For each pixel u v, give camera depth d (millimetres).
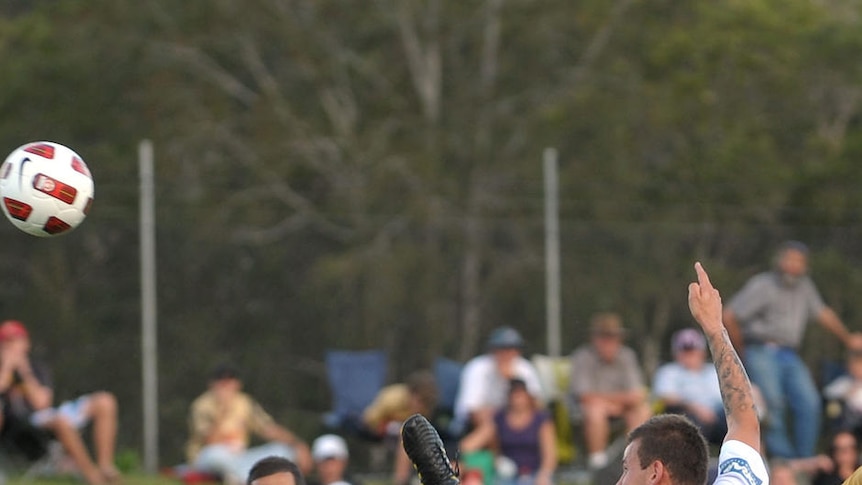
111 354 50000
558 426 41969
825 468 39812
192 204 50594
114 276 50406
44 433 38969
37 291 51000
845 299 51906
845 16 100875
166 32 90438
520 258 54438
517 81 93312
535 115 89000
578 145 87500
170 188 50531
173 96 87688
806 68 93375
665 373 42000
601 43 93688
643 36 94250
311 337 52812
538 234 54844
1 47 89000
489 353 42312
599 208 56125
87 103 87000
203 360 48844
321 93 91812
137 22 89875
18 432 38594
